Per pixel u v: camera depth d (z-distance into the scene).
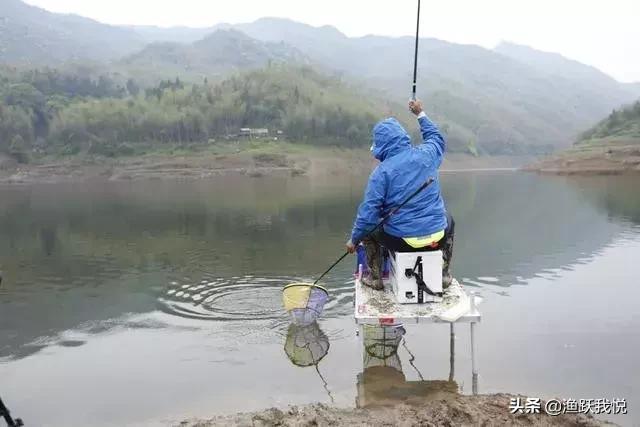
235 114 110.19
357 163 88.38
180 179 62.19
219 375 5.88
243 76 142.12
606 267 10.26
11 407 5.32
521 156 170.12
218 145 95.50
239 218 19.94
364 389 5.40
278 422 4.67
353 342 6.67
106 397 5.46
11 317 8.14
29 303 8.90
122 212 23.28
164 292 9.34
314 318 7.32
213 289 9.39
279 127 110.56
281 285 9.53
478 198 26.02
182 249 13.39
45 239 15.62
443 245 5.86
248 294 9.01
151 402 5.33
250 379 5.75
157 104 112.38
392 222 5.67
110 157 87.38
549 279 9.48
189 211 23.09
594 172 52.44
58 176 71.69
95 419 5.04
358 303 5.80
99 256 12.77
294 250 12.88
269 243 13.96
